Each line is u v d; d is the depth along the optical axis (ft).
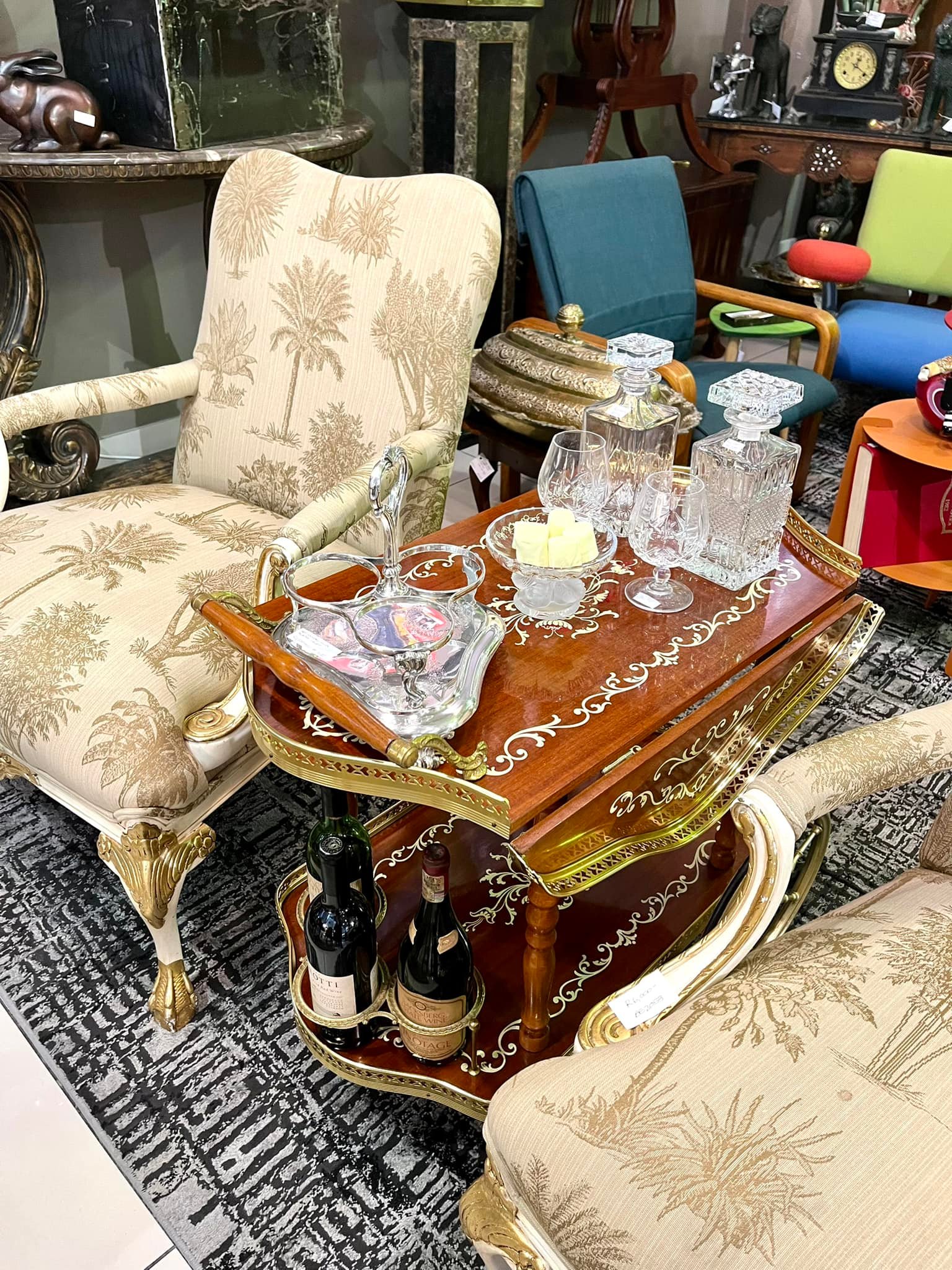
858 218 12.75
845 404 11.14
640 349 4.07
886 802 5.53
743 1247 2.23
